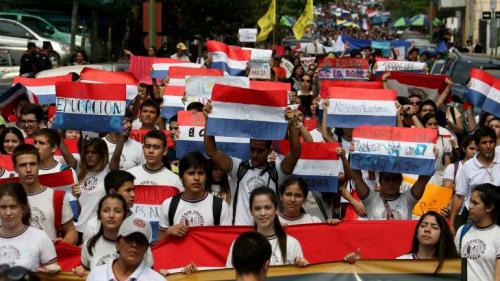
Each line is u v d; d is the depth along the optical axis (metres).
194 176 10.44
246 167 11.22
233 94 11.15
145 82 19.78
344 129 13.88
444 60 28.23
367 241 10.66
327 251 10.63
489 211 9.76
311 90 22.53
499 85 15.95
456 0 71.81
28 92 16.39
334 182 11.70
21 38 34.97
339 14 123.50
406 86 17.78
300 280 9.22
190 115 13.34
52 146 11.88
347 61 22.36
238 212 11.09
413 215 12.72
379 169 11.62
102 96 13.04
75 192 11.27
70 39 36.94
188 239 10.31
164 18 40.56
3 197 8.95
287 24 61.12
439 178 14.83
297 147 11.11
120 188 10.37
